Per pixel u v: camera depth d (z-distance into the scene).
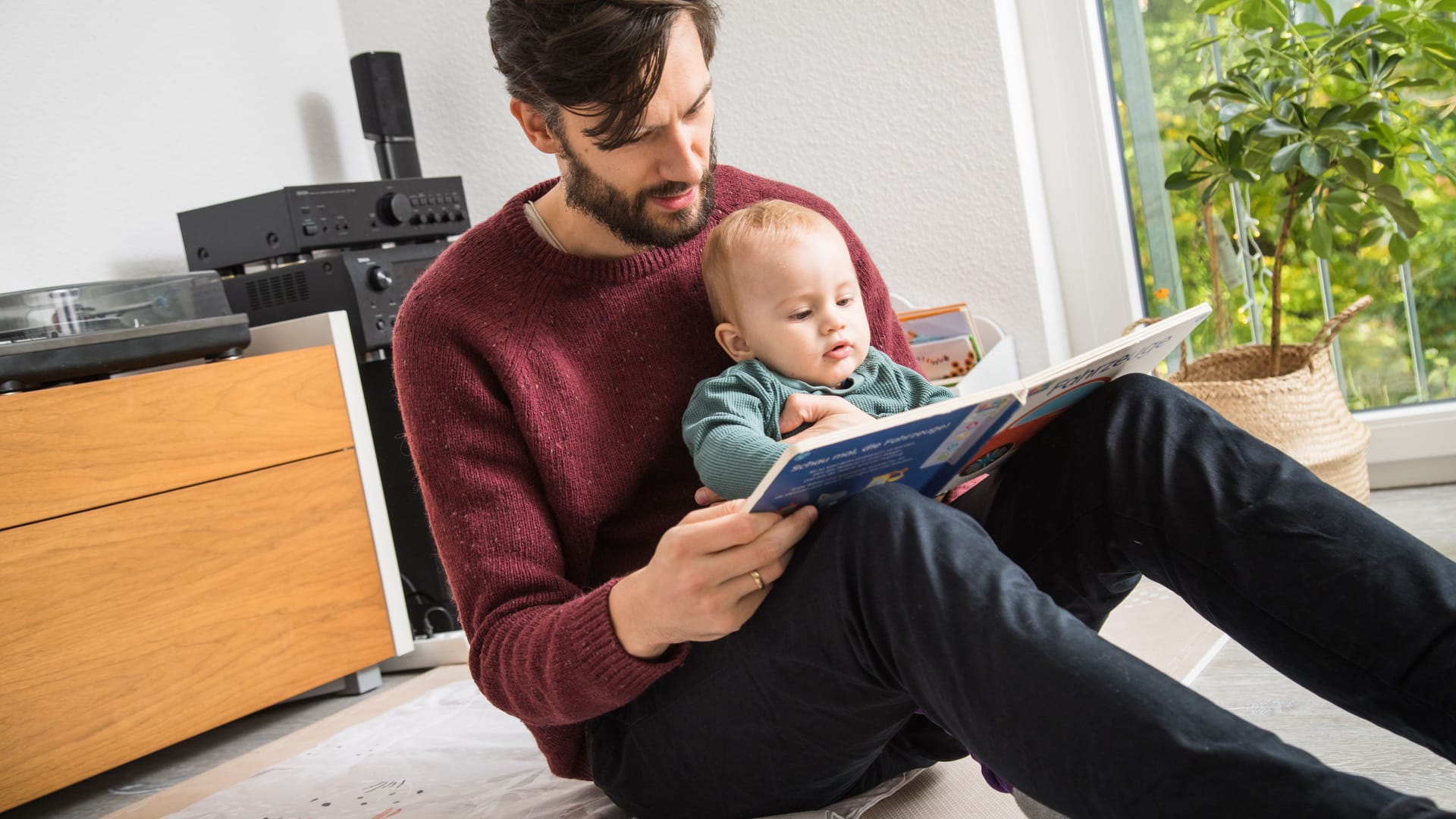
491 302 1.02
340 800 1.31
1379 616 0.71
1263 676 1.23
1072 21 2.07
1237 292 2.06
